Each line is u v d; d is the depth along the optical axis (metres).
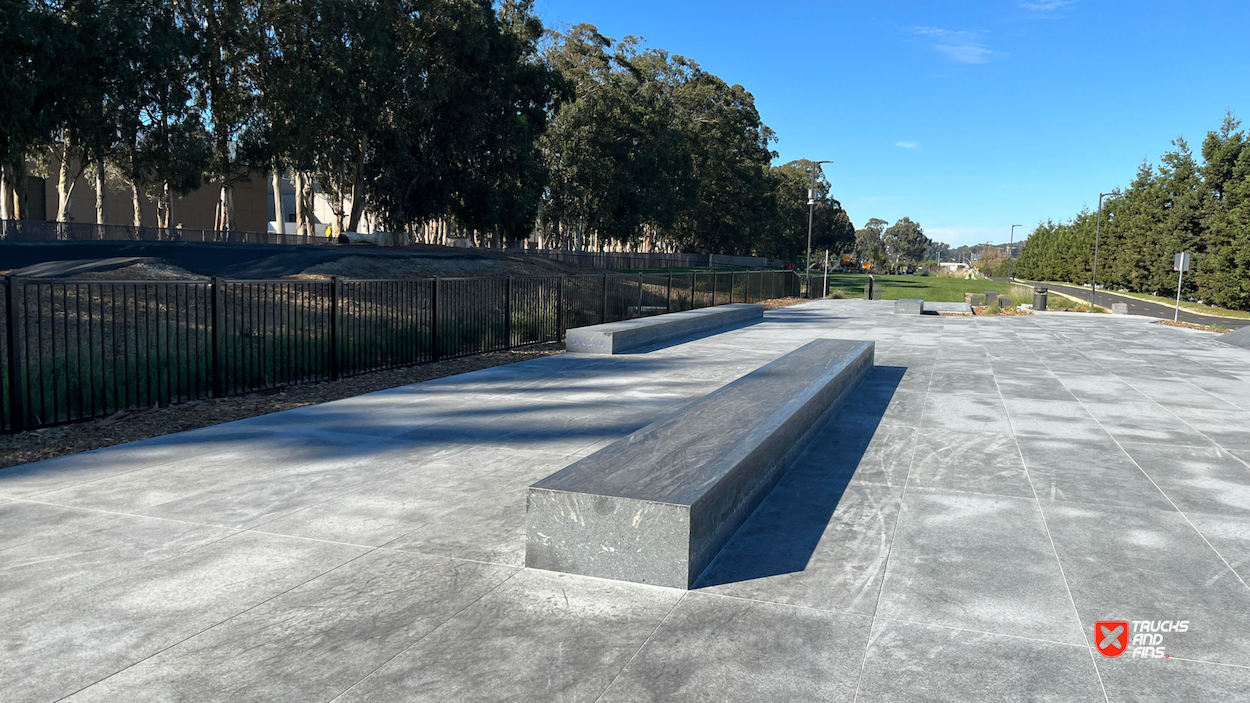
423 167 50.22
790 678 3.29
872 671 3.36
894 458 7.24
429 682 3.21
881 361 14.82
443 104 49.62
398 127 47.41
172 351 12.39
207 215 65.00
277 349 12.90
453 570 4.41
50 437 7.59
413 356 13.88
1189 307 46.03
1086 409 9.93
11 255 24.58
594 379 11.84
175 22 37.38
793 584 4.30
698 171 78.00
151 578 4.22
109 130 34.94
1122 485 6.41
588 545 4.35
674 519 4.18
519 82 53.38
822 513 5.58
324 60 40.66
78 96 33.16
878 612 3.96
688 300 32.84
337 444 7.43
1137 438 8.25
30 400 7.89
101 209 42.62
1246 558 4.79
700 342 17.69
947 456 7.34
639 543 4.26
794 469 6.81
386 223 52.31
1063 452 7.57
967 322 25.77
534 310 18.16
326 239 54.81
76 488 5.87
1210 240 48.03
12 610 3.81
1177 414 9.65
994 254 173.75
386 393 10.45
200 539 4.83
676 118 75.19
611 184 61.47
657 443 5.57
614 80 61.75
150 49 34.31
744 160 83.56
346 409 9.24
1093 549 4.92
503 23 53.59
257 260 28.66
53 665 3.30
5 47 30.42
